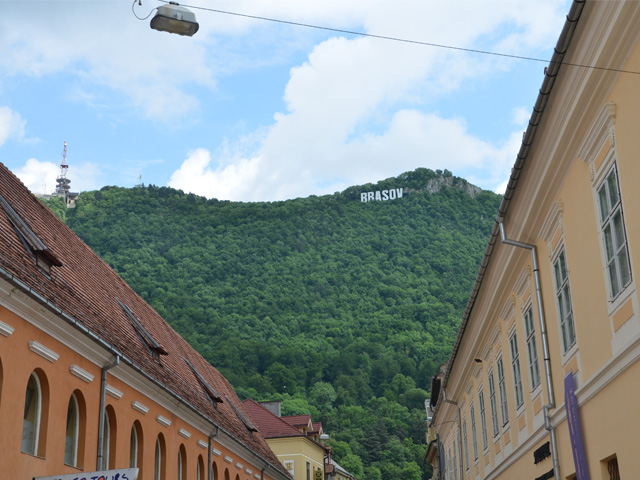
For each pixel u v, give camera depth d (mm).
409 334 183750
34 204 21547
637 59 9867
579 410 13344
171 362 26703
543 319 15523
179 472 24531
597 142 11664
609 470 12266
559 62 11289
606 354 11875
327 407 140750
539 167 13914
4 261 14398
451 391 31984
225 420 29969
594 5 10094
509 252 17250
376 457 123688
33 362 14859
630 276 10672
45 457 15047
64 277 18891
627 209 10516
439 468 43594
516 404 18906
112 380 18781
